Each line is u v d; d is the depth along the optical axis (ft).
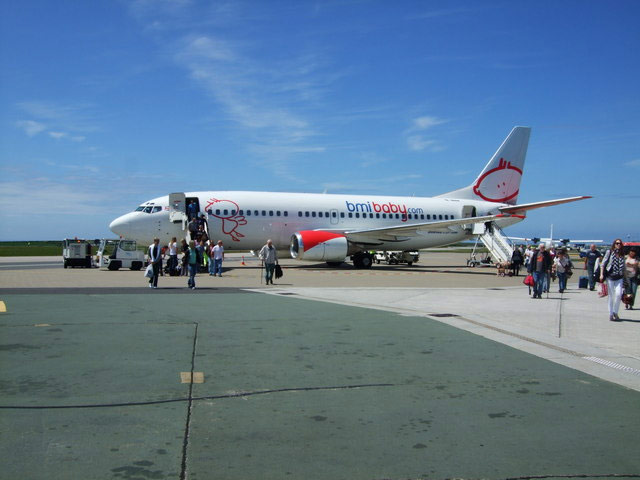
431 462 13.88
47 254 231.71
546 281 60.03
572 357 26.25
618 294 39.45
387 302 49.14
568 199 107.65
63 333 30.48
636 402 18.97
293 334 31.32
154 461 13.67
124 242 98.17
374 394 19.70
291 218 105.60
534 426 16.53
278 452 14.42
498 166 126.93
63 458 13.75
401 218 114.83
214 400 18.74
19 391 19.35
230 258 176.96
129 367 23.00
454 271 110.42
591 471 13.41
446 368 23.68
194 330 32.12
